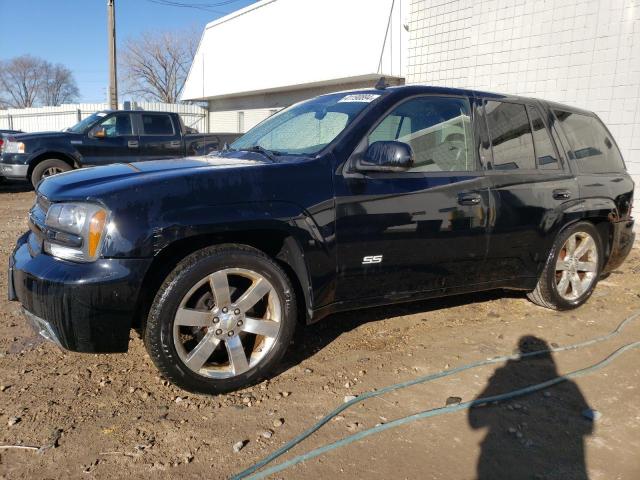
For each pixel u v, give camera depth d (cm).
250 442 270
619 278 591
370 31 1284
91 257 276
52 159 1097
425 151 375
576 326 443
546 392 330
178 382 295
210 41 2111
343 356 370
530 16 869
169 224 280
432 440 277
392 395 319
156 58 5022
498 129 414
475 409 308
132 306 278
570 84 826
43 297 277
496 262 410
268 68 1686
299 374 342
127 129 1147
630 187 508
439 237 369
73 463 249
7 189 1311
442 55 1024
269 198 307
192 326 300
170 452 259
